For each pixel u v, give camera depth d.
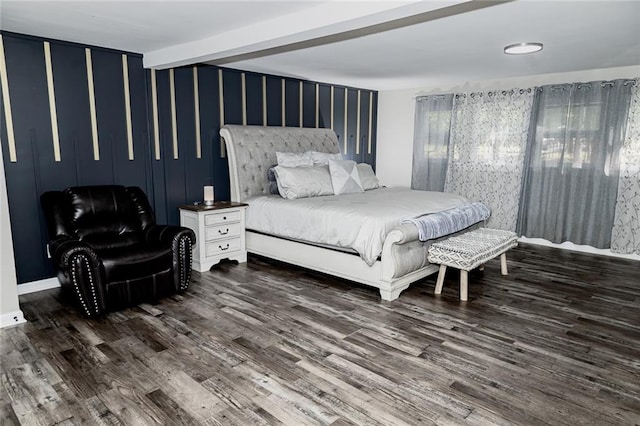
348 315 3.24
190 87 4.63
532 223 5.57
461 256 3.47
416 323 3.11
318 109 6.12
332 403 2.14
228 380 2.34
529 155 5.45
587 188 5.08
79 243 3.06
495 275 4.27
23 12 2.84
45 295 3.63
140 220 3.89
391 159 7.09
